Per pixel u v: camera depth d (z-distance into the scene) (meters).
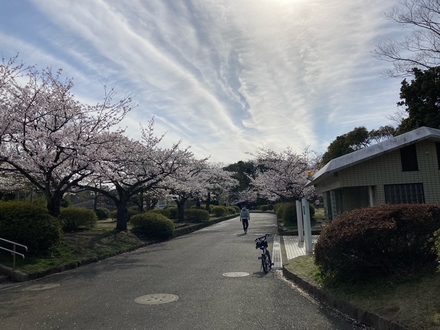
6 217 11.57
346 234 6.45
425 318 4.68
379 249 6.36
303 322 5.64
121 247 15.91
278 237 19.22
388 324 4.96
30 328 5.66
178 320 5.81
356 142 32.53
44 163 13.68
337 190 18.33
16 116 12.92
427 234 6.21
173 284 8.55
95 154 14.75
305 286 7.85
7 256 10.99
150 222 20.48
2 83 12.98
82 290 8.28
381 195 13.26
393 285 6.03
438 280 5.67
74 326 5.66
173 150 21.75
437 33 16.80
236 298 7.16
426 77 18.00
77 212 18.02
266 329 5.34
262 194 33.34
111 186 24.73
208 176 34.88
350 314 5.87
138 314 6.18
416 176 13.25
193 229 27.44
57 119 14.39
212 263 11.52
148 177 20.56
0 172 15.50
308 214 12.47
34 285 9.10
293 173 27.91
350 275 6.82
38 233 11.63
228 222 37.59
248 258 12.41
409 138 13.08
